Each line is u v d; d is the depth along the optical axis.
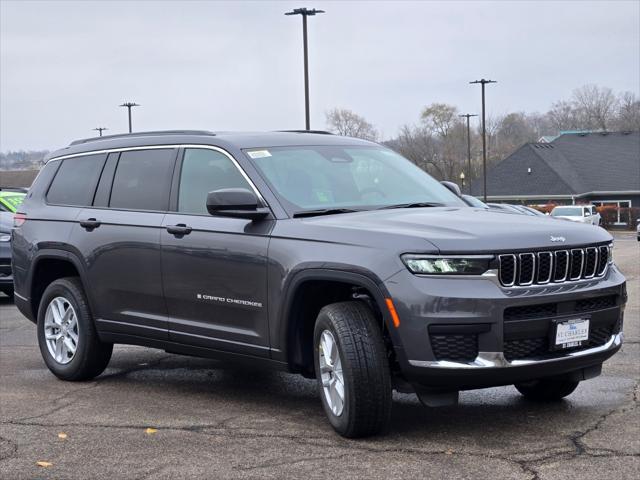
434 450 4.91
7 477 4.62
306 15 31.44
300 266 5.28
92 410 6.04
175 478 4.54
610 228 57.91
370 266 4.94
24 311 7.58
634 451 4.82
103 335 6.79
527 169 64.19
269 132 6.51
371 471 4.56
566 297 4.98
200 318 6.06
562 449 4.89
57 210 7.25
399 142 78.38
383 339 5.04
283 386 6.76
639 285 14.45
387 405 5.00
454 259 4.80
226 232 5.81
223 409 6.01
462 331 4.77
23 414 5.96
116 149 6.99
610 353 5.32
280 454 4.90
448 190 6.54
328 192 5.86
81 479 4.56
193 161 6.32
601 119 107.69
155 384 6.91
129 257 6.50
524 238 4.95
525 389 6.10
